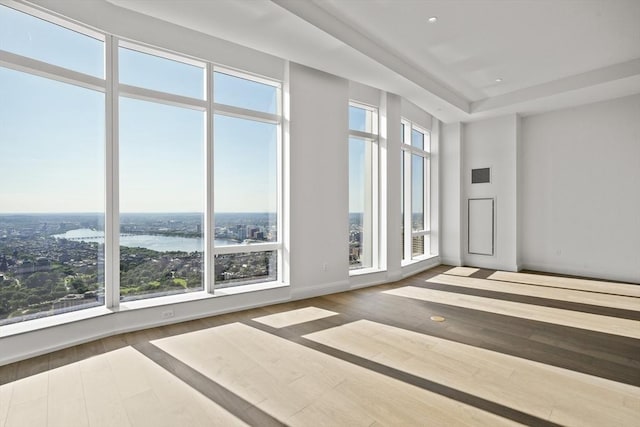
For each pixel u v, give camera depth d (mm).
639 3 4074
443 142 8898
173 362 3246
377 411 2469
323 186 5910
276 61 5441
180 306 4422
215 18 3852
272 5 3625
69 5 3623
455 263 8703
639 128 6680
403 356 3395
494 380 2918
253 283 5387
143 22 4184
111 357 3350
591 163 7215
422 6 4141
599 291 6062
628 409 2490
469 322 4434
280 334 3992
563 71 6164
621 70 5824
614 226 6977
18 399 2615
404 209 8039
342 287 6137
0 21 3328
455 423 2330
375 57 5066
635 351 3525
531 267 8016
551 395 2682
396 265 7031
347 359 3320
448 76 6352
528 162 8016
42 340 3402
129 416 2408
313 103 5762
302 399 2623
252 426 2303
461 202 8648
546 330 4141
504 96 7320
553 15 4340
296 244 5570
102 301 4117
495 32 4773
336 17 4363
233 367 3146
